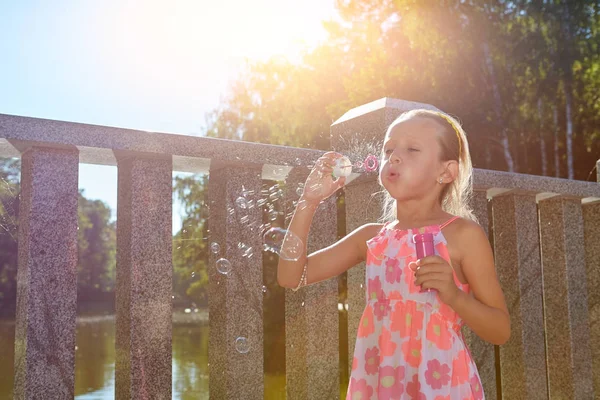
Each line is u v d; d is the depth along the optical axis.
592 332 2.93
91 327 24.66
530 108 12.19
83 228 63.03
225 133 16.80
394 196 1.45
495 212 2.83
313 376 2.11
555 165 11.90
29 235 1.64
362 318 1.46
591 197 2.91
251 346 1.98
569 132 11.72
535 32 12.11
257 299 2.01
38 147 1.68
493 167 12.43
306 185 1.58
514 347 2.67
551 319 2.86
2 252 24.53
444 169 1.47
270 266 12.31
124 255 1.84
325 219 2.24
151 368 1.77
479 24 12.09
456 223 1.43
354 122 2.37
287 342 2.20
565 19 12.28
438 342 1.34
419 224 1.47
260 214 2.07
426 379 1.31
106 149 1.77
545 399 2.65
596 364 2.90
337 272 1.61
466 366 1.35
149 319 1.79
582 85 12.11
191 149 1.90
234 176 2.05
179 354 12.73
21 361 1.62
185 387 8.68
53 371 1.62
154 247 1.83
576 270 2.85
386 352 1.37
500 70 12.07
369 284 1.46
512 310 2.69
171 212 1.88
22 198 1.73
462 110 11.60
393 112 2.27
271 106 15.45
